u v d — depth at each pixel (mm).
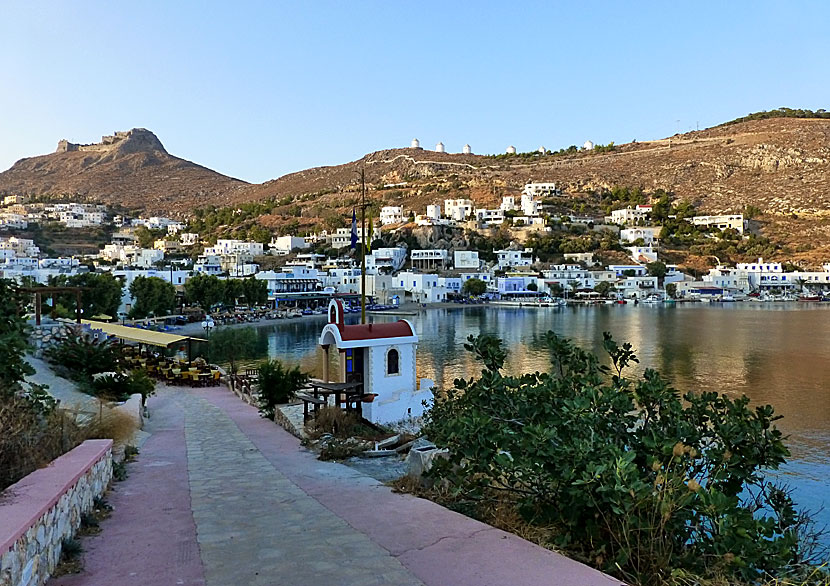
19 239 197250
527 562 7219
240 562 7426
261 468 14547
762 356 62250
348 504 10477
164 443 18953
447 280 168375
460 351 71188
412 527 8836
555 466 8367
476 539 8188
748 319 108312
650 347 70062
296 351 73688
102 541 8320
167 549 7965
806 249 182625
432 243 194500
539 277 173375
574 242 191625
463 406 12789
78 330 31125
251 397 31109
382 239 198500
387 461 15680
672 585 6816
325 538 8359
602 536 8188
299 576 6906
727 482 9586
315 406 22391
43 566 6770
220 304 124625
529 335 86375
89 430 13406
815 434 33125
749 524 7312
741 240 192250
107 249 195000
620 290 168125
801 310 131375
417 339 24766
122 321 95812
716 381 49156
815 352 64750
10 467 8562
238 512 9984
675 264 183125
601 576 6727
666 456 8898
